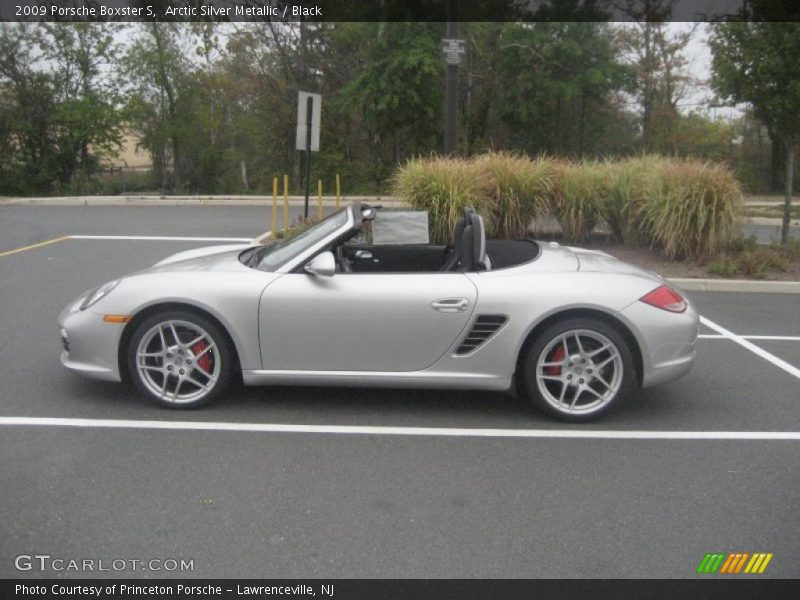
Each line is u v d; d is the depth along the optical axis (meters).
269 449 4.57
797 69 10.56
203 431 4.83
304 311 4.98
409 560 3.39
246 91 28.91
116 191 29.89
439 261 5.90
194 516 3.75
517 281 5.04
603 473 4.32
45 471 4.22
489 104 27.44
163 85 29.23
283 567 3.33
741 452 4.65
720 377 6.20
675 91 30.28
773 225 17.81
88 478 4.14
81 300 5.38
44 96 29.06
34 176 29.45
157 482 4.11
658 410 5.39
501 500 3.97
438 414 5.21
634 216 11.51
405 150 27.94
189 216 17.98
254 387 5.66
